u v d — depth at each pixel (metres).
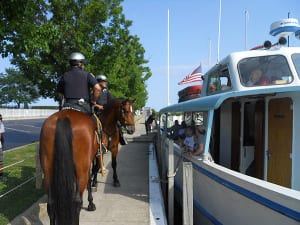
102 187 9.03
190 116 10.46
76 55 5.68
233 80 7.10
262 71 7.05
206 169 6.10
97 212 6.90
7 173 10.27
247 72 7.06
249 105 7.12
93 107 6.04
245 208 4.67
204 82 9.98
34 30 6.86
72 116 4.80
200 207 6.66
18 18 6.40
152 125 28.91
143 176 10.52
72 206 4.19
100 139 5.91
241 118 7.17
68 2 13.96
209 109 6.10
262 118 6.49
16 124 40.41
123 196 8.12
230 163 7.75
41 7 13.11
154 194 8.11
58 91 5.75
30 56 13.82
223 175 5.29
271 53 7.08
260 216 4.27
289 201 3.66
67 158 4.27
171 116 14.67
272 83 6.88
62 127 4.43
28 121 49.69
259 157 6.59
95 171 8.47
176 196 9.40
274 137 6.21
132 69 26.14
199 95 11.91
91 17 14.49
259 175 6.57
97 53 15.13
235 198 4.96
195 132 7.20
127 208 7.16
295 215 3.58
